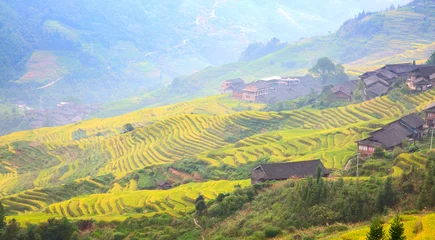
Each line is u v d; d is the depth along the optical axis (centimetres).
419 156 7506
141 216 8044
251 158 11475
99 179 12719
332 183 6650
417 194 5938
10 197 11188
